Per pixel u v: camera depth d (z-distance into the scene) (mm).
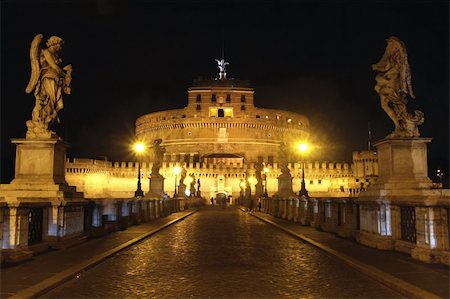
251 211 50031
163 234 21234
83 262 11664
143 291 8977
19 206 11859
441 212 11430
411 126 14992
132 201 26578
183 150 144625
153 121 154000
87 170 114375
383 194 14344
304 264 12047
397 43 15305
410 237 13094
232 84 155375
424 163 14828
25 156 15039
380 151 15609
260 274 10656
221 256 13547
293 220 29906
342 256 12547
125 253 14133
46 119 15438
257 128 146750
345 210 18188
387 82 15297
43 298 8461
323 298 8445
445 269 10539
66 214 14711
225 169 116812
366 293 8812
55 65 15672
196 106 148375
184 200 58906
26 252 12117
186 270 11180
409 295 8414
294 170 117062
